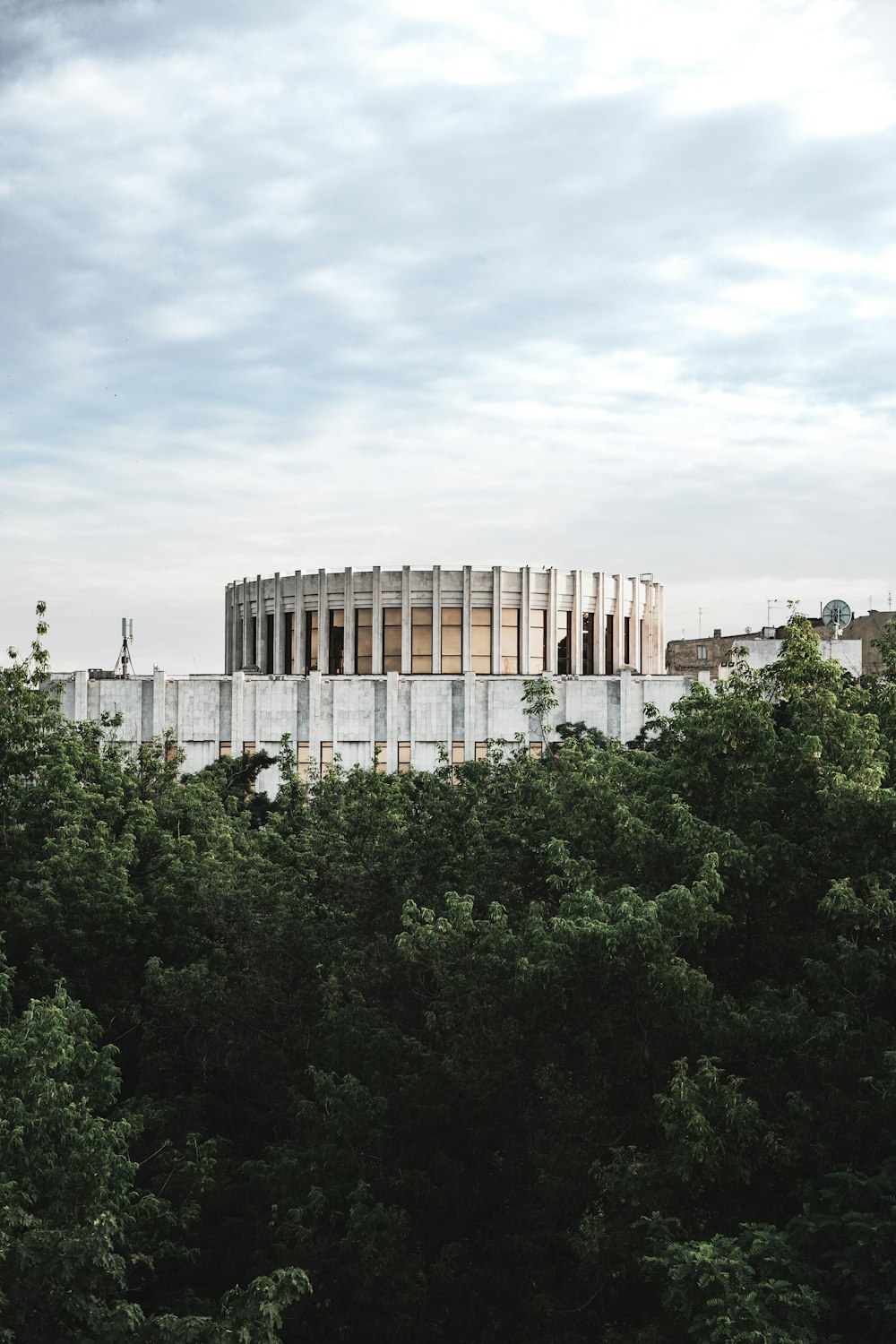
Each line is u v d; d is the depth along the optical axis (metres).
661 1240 19.11
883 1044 20.91
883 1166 19.23
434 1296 23.56
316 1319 24.84
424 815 36.09
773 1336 16.58
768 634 100.06
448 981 23.95
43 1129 18.84
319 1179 23.95
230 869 33.94
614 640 85.81
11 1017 25.78
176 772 41.56
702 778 25.08
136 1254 20.97
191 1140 25.23
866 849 22.30
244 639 89.69
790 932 23.95
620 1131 22.20
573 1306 22.73
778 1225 21.36
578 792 26.20
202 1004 28.91
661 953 20.05
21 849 33.66
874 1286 17.59
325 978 29.16
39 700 36.97
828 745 24.02
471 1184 24.17
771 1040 20.75
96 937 30.55
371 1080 25.11
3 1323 16.84
